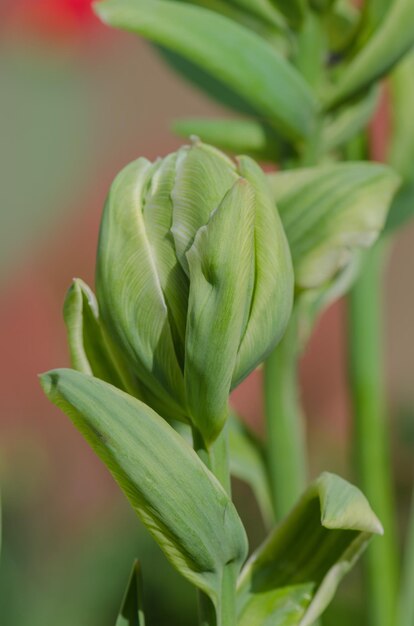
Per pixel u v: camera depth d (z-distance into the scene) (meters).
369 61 0.62
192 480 0.47
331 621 1.01
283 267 0.47
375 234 0.58
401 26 0.61
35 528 1.24
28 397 1.37
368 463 0.73
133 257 0.47
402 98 0.69
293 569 0.51
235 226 0.46
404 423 1.43
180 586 1.13
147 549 1.19
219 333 0.46
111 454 0.46
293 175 0.58
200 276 0.46
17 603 1.01
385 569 0.72
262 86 0.61
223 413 0.48
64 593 1.15
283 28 0.63
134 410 0.46
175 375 0.48
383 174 0.58
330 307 1.44
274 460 0.64
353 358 0.73
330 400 1.44
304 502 0.50
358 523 0.48
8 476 1.27
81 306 0.49
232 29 0.60
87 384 0.46
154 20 0.59
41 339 1.44
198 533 0.47
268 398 0.64
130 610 0.49
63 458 1.30
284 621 0.50
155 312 0.47
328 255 0.58
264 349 0.48
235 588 0.48
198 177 0.47
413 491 1.30
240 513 1.24
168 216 0.47
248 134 0.64
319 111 0.62
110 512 1.28
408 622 0.69
